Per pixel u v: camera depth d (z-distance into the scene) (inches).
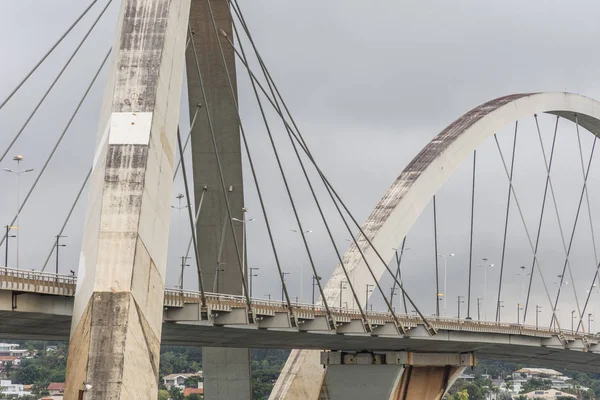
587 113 6811.0
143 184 2876.5
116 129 2979.8
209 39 4549.7
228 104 4756.4
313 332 4370.1
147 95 3036.4
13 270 2883.9
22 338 3622.0
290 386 5201.8
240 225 4958.2
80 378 2632.9
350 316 4596.5
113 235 2805.1
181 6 3373.5
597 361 6968.5
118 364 2628.0
